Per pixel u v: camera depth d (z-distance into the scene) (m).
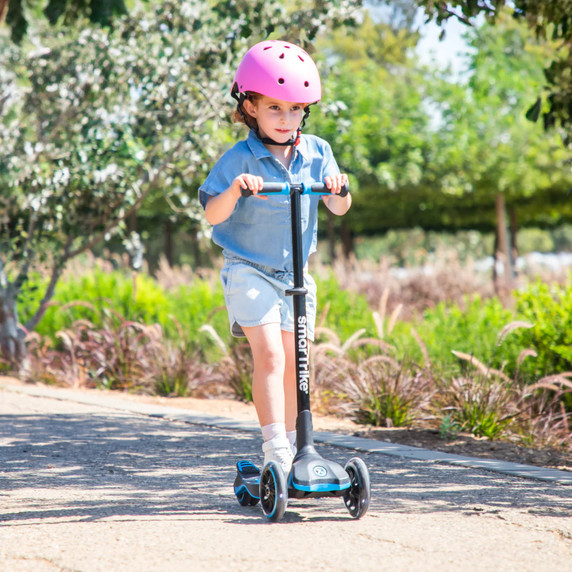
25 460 6.49
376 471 6.30
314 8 10.98
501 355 11.22
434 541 4.22
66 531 4.38
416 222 38.56
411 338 12.82
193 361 12.55
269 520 4.66
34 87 13.29
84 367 13.21
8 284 13.77
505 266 24.80
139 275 16.41
